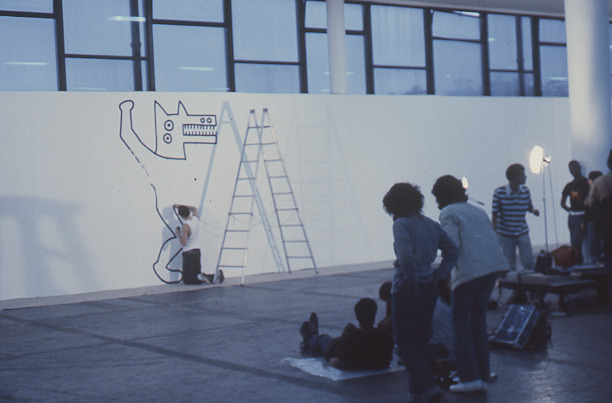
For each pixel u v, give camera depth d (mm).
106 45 15859
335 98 15008
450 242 4992
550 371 5859
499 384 5527
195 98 13641
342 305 9922
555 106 17641
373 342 6109
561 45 21531
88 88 15703
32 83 15242
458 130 16406
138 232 13062
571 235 12102
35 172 12289
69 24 15516
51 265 12344
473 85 20188
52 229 12375
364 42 18656
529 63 21016
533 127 17375
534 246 17250
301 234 14602
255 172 14195
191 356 7062
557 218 17672
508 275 9453
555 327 7738
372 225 15375
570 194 12078
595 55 13258
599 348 6629
